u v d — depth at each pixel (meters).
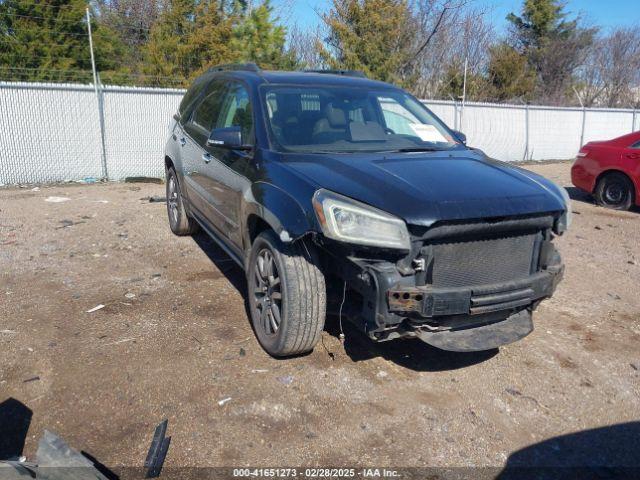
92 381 3.83
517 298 3.77
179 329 4.59
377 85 5.50
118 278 5.67
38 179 11.27
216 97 5.80
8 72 18.97
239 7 21.58
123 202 9.30
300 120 4.72
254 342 4.43
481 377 4.14
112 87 11.65
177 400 3.66
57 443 2.87
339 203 3.54
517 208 3.67
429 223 3.43
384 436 3.45
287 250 3.89
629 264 7.00
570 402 3.92
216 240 5.50
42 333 4.46
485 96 28.69
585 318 5.27
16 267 5.90
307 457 3.24
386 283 3.48
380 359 4.28
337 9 21.95
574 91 33.41
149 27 27.23
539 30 35.28
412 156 4.40
